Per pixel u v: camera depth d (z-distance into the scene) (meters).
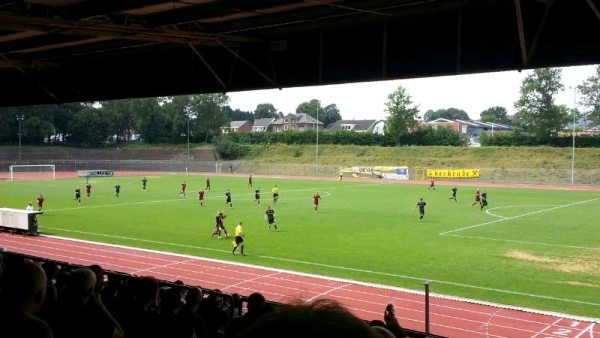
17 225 40.19
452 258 32.81
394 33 16.25
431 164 115.12
